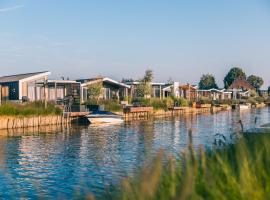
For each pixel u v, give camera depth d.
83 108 48.19
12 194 14.03
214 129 40.16
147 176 2.41
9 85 51.81
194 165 3.56
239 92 115.81
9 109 40.62
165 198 3.12
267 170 3.67
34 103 45.56
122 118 49.94
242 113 74.19
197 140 27.08
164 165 4.60
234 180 3.27
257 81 171.25
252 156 4.61
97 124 46.88
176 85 83.69
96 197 5.11
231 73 169.38
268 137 6.21
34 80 50.62
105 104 55.19
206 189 3.22
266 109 92.69
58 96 58.88
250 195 2.99
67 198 12.98
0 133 36.34
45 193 13.95
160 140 30.81
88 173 17.08
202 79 158.62
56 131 38.69
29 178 16.69
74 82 55.56
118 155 22.69
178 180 3.57
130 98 65.31
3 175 17.12
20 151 25.11
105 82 63.78
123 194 3.66
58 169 18.70
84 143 29.19
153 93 77.12
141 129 41.03
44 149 26.05
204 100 88.44
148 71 70.88
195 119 57.09
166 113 66.50
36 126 42.84
